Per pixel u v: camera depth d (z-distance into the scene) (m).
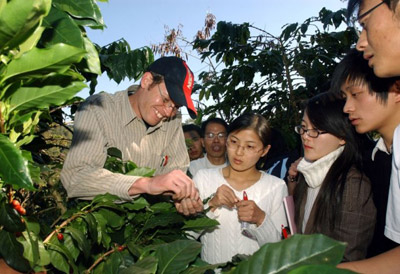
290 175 2.33
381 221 1.55
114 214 1.32
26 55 0.78
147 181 1.43
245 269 0.80
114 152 1.74
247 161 2.07
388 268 1.08
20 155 0.77
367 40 1.21
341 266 1.10
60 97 0.89
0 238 0.94
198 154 3.94
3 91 0.84
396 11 1.09
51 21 0.95
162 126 2.01
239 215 1.93
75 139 1.66
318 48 4.69
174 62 1.88
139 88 1.94
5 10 0.70
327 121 1.70
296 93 4.61
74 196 1.58
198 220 1.47
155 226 1.33
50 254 1.11
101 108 1.79
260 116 2.14
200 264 1.18
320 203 1.64
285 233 1.88
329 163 1.73
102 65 2.35
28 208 1.93
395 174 1.22
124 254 1.29
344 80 1.61
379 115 1.52
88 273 1.22
